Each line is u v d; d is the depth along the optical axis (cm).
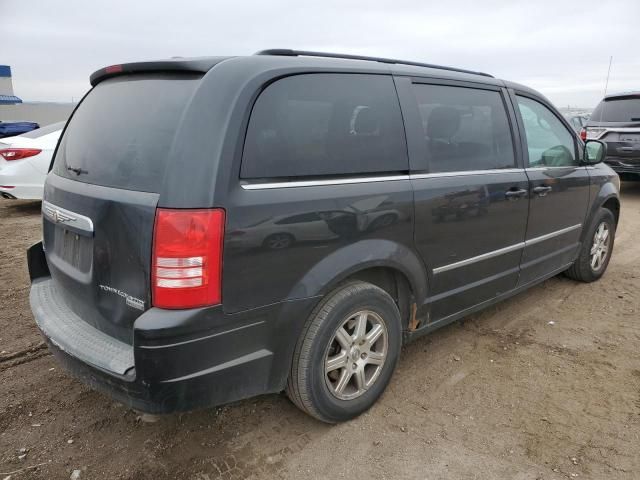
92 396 306
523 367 340
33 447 261
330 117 254
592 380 324
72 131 289
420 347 368
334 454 257
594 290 483
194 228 203
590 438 267
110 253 227
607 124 969
